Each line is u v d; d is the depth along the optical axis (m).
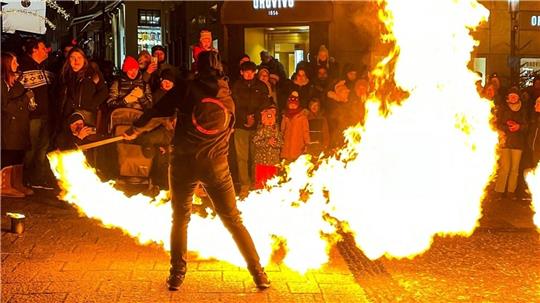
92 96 10.10
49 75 10.44
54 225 8.54
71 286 6.32
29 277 6.55
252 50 17.53
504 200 10.95
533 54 16.42
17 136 9.91
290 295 6.24
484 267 7.31
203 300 6.04
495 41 16.11
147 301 5.98
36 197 10.09
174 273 6.28
